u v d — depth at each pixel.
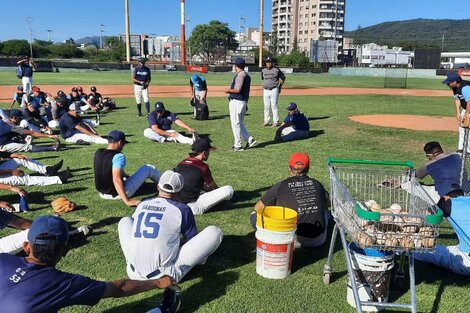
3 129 8.86
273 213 4.30
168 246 3.70
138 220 3.73
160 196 3.95
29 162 7.09
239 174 7.71
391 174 5.66
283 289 3.99
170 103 19.20
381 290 3.60
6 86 25.33
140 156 8.92
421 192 3.87
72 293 2.69
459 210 4.13
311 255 4.68
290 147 9.98
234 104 9.29
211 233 4.00
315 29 134.12
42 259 2.62
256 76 46.34
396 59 105.44
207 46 126.38
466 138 5.50
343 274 4.28
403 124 13.38
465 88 7.91
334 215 3.83
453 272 4.30
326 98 23.27
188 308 3.66
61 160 7.95
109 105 16.42
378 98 23.73
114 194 6.21
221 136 11.34
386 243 3.28
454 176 5.46
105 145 10.12
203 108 14.11
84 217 5.59
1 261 2.65
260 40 51.16
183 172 5.64
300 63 82.25
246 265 4.43
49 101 13.17
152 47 122.75
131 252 3.69
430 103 21.30
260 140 10.83
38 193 6.53
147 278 3.67
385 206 4.57
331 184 4.07
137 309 3.65
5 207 5.66
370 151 9.60
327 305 3.74
